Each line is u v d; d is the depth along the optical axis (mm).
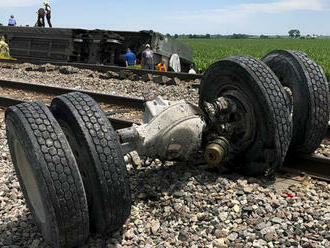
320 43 120188
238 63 4445
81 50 19562
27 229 3775
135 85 11484
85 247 3463
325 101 4805
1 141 6316
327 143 6172
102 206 3232
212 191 4305
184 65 21703
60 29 19281
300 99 4805
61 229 3078
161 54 18688
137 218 3846
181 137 4215
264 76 4328
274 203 3994
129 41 19266
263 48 87562
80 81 12320
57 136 3076
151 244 3457
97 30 18125
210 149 4328
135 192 4383
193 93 10203
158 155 4281
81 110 3299
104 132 3242
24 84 11094
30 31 20656
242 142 4617
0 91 11023
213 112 4438
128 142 4051
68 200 3031
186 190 4344
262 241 3398
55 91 10492
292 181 4715
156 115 4250
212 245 3389
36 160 2955
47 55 20000
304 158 5148
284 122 4289
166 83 11602
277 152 4348
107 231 3459
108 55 19219
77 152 3312
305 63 4828
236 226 3660
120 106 9023
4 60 18109
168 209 3975
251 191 4254
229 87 4730
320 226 3592
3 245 3512
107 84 11766
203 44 103938
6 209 4109
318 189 4457
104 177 3164
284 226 3604
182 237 3504
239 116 4539
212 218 3783
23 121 3088
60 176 2994
